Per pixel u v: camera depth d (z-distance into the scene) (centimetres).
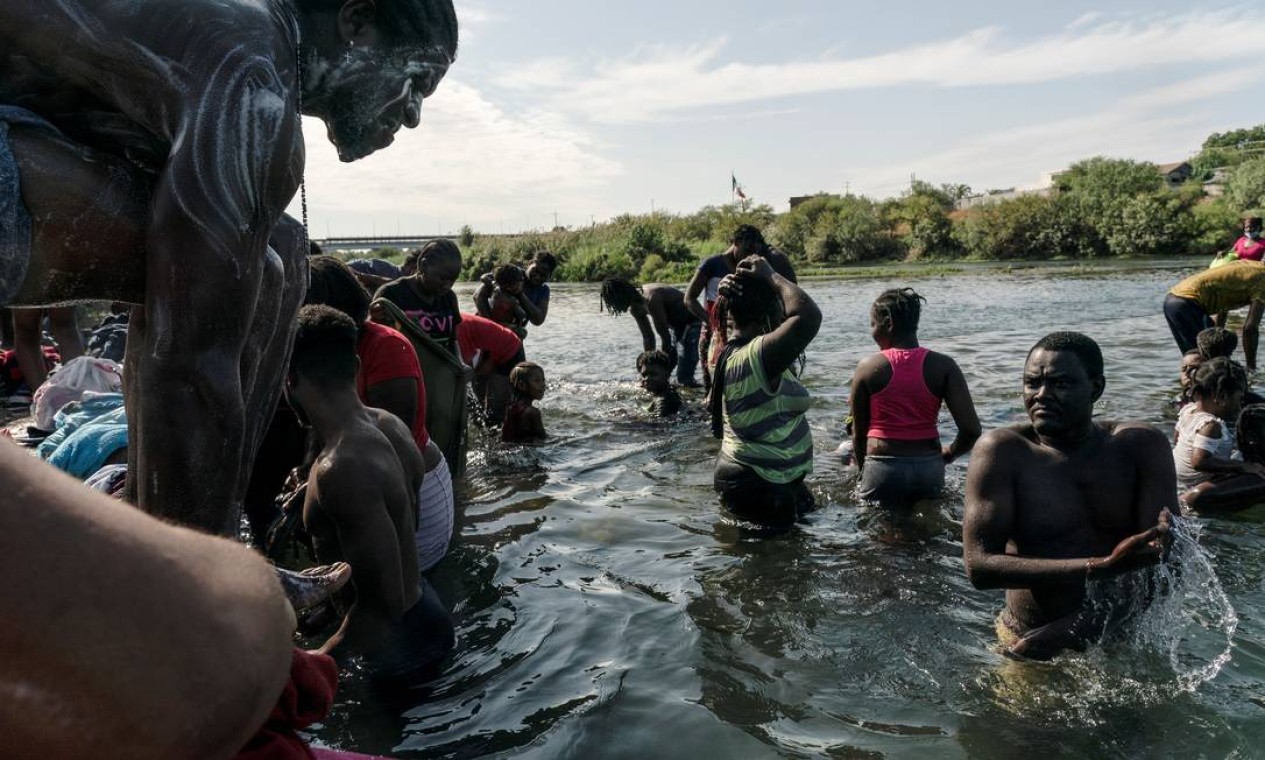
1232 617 346
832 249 5094
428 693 294
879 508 502
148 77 174
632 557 425
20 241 164
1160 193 4497
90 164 172
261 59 185
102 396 449
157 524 73
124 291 183
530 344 1399
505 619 352
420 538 379
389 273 736
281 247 227
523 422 689
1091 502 328
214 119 176
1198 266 3139
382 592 288
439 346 538
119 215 175
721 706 288
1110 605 319
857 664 317
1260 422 498
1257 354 1048
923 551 432
